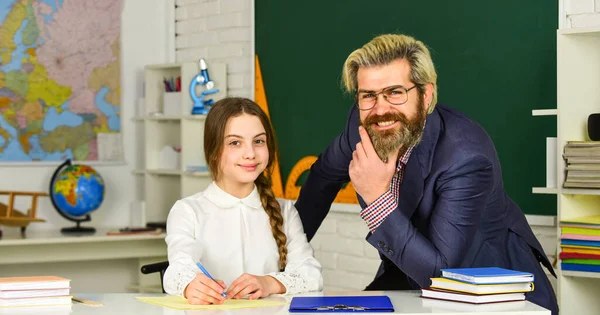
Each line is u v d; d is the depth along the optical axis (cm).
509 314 193
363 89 228
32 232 466
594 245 303
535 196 350
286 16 458
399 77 225
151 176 506
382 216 223
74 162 498
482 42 368
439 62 385
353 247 427
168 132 512
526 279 209
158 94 511
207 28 508
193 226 240
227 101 244
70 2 496
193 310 203
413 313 194
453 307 201
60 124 493
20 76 480
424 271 222
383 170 222
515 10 356
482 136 239
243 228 245
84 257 448
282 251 246
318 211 299
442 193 231
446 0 382
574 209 318
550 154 320
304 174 449
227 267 241
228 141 239
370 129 227
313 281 239
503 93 361
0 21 475
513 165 358
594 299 326
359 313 195
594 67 325
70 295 215
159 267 304
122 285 511
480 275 206
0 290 210
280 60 462
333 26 432
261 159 242
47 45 489
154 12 528
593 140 312
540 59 348
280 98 463
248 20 483
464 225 227
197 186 485
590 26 325
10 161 477
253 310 202
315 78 442
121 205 516
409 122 226
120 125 515
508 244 252
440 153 235
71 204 460
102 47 507
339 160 283
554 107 344
